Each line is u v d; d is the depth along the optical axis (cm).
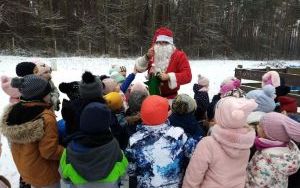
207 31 4828
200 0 4906
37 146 288
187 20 4700
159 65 380
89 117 243
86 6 3903
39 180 293
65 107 289
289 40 5922
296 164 267
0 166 469
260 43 5619
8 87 361
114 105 324
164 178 269
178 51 385
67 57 2786
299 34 5969
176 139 275
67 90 334
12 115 284
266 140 275
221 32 5275
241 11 5575
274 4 5884
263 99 351
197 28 4756
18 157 294
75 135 261
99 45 3681
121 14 4041
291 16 5972
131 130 326
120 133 317
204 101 489
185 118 314
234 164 260
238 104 256
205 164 260
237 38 5447
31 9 3350
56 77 1452
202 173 262
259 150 282
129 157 277
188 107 312
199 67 2419
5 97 908
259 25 5697
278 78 454
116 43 3759
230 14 5522
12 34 3150
